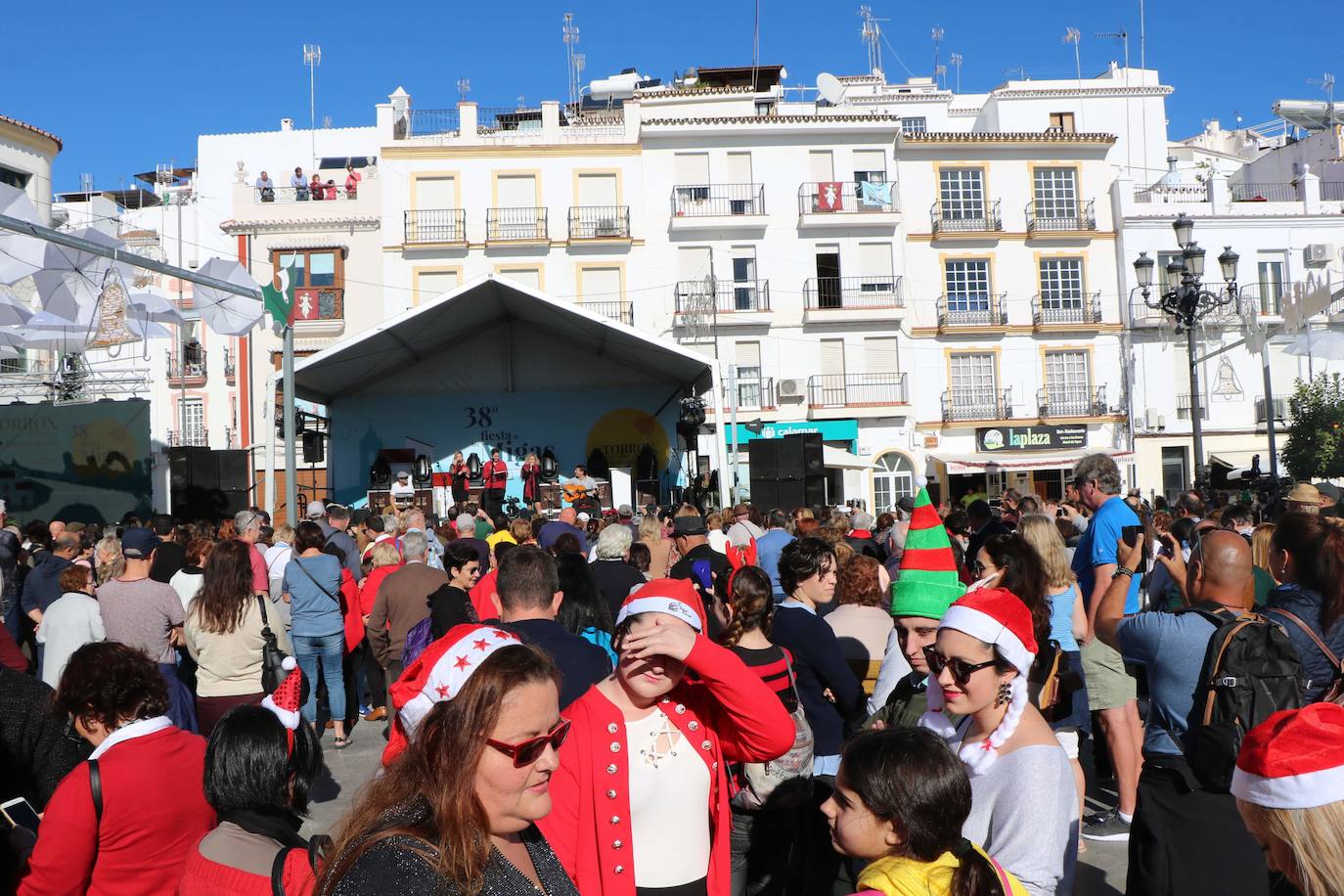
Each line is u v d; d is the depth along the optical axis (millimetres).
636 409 28297
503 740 2057
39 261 17891
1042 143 41500
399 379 28078
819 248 40750
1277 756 2146
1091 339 41344
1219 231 41500
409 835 1968
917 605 3982
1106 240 41719
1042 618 4281
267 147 54812
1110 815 6746
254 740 3010
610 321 21812
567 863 3193
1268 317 41438
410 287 40031
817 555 5262
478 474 27844
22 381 31859
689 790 3352
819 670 4902
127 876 3498
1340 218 41812
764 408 39906
